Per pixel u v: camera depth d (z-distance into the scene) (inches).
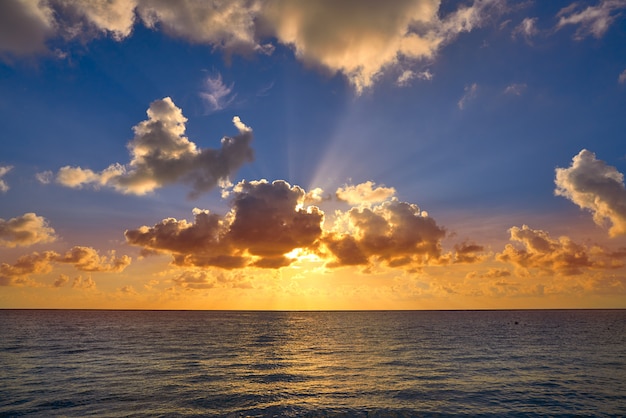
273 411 921.5
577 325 5014.8
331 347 2362.2
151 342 2613.2
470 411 925.8
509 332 3688.5
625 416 893.2
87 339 2807.6
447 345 2456.9
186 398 1031.0
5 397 1030.4
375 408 949.8
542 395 1071.0
